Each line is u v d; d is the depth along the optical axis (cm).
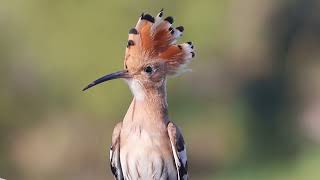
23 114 3538
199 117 4091
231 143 4225
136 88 1104
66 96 3469
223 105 4241
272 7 4503
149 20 1110
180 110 4016
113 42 3366
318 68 4928
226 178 3878
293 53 4812
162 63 1107
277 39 4678
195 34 3644
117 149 1101
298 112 4678
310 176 3694
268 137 4422
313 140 4403
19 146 3625
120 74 1109
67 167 3644
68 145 3625
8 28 3400
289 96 4681
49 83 3456
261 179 3744
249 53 4328
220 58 3969
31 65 3438
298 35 4841
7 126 3562
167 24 1112
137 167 1084
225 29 3859
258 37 4378
